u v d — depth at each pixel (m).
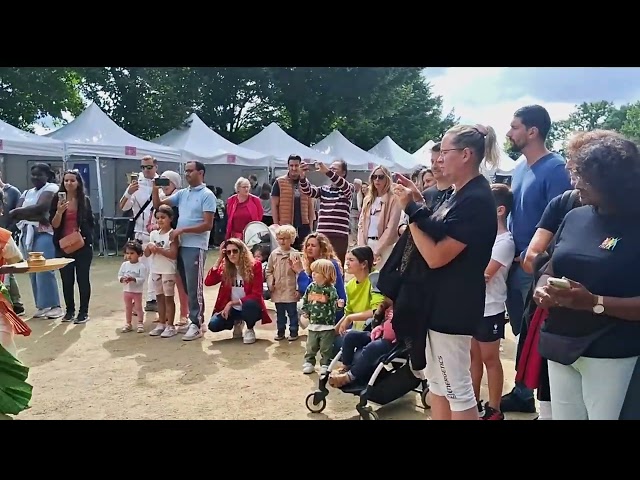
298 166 7.88
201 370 5.24
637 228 2.43
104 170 16.66
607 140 2.50
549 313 2.68
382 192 6.05
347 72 27.36
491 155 3.21
